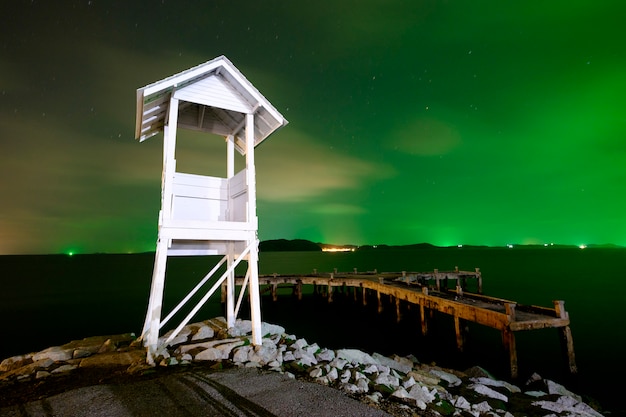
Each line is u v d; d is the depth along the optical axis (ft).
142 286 147.74
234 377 19.35
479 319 47.11
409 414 17.40
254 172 26.35
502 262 296.10
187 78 24.30
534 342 59.52
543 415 24.16
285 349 26.00
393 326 75.20
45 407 15.38
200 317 82.94
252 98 26.55
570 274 182.50
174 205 28.19
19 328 71.41
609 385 41.01
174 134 24.27
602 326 69.87
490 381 31.60
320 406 15.99
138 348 25.54
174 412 14.96
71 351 24.40
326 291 126.93
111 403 15.74
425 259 360.89
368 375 23.31
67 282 165.99
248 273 25.79
